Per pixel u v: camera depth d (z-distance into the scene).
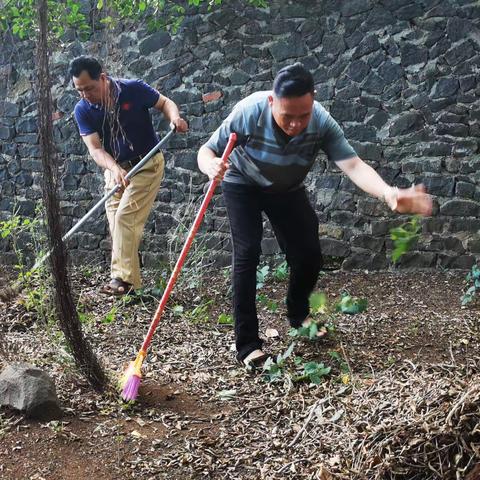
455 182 6.01
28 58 6.87
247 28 6.31
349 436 3.20
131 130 5.30
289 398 3.75
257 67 6.34
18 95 6.96
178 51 6.49
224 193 4.14
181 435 3.42
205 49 6.43
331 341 4.53
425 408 3.14
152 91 5.33
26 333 4.60
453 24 5.86
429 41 5.93
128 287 5.53
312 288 4.46
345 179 6.27
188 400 3.76
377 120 6.12
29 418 3.44
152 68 6.57
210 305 5.52
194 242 6.63
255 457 3.24
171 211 6.70
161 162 5.52
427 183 6.07
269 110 3.81
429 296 5.59
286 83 3.47
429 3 5.88
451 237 6.07
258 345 4.15
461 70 5.89
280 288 5.96
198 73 6.48
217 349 4.46
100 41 6.65
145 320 5.05
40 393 3.45
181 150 6.62
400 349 4.40
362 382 3.84
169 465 3.18
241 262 4.04
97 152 5.20
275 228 4.32
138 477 3.09
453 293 5.62
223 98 6.45
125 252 5.46
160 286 5.67
